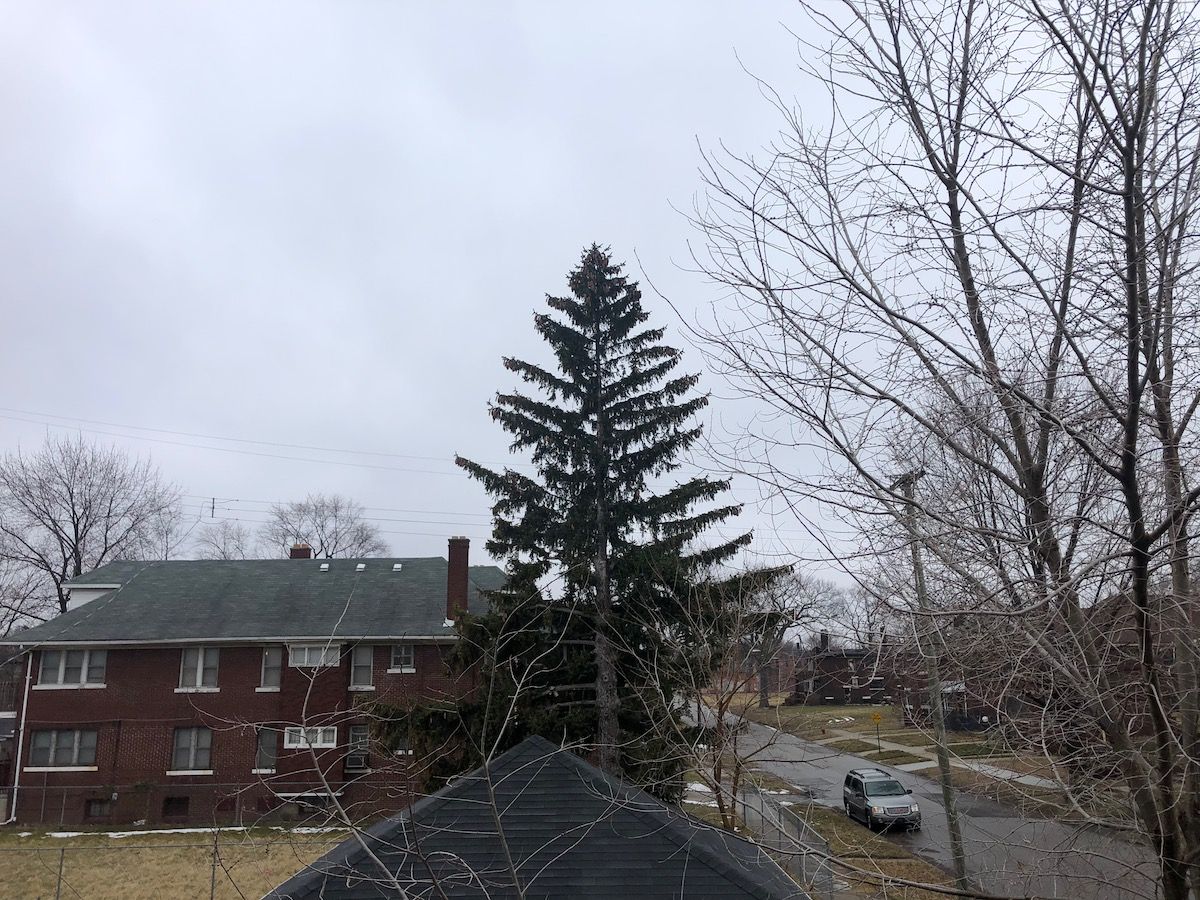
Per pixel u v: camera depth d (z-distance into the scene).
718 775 9.25
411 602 32.22
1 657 45.34
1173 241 4.97
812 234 6.11
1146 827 4.86
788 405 5.34
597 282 21.86
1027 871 5.37
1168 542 4.69
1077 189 5.19
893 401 5.13
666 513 20.08
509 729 18.34
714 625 14.92
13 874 20.95
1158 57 4.77
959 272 5.62
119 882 19.84
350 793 27.19
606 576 19.95
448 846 8.77
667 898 8.45
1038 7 4.74
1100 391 4.59
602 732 18.38
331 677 29.27
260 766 28.50
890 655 5.42
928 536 4.98
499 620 19.23
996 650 5.24
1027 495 5.11
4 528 47.28
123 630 30.14
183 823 27.44
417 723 18.28
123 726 29.28
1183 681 4.99
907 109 5.63
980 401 5.36
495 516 20.69
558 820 9.23
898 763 19.34
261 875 19.31
